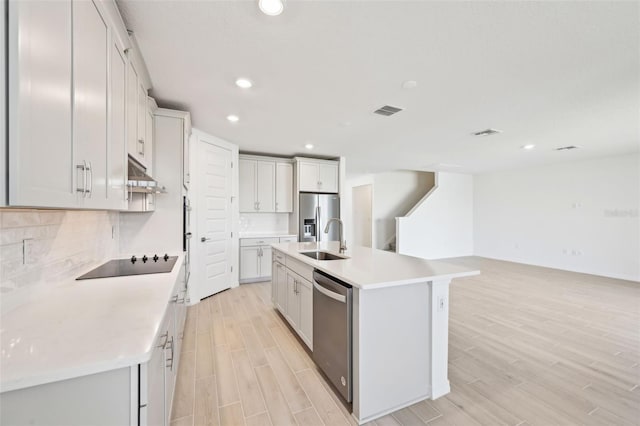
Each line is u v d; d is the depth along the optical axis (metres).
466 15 1.50
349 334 1.74
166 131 2.79
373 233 7.83
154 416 1.05
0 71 0.66
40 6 0.77
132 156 1.73
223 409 1.75
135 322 1.08
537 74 2.14
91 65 1.09
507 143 4.27
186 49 1.83
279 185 5.17
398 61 1.97
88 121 1.06
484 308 3.54
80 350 0.86
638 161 4.98
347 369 1.74
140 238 2.73
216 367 2.22
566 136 3.86
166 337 1.36
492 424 1.64
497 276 5.30
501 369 2.19
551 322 3.10
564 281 4.93
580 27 1.59
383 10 1.47
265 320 3.16
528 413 1.72
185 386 1.97
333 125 3.41
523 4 1.42
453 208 7.71
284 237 4.99
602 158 5.41
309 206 5.10
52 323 1.06
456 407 1.78
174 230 2.82
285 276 3.02
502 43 1.75
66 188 0.91
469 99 2.60
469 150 4.80
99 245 2.14
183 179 2.84
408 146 4.51
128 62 1.62
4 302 1.14
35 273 1.33
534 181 6.52
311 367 2.22
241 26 1.61
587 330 2.89
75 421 0.80
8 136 0.67
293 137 3.99
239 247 4.68
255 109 2.90
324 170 5.29
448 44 1.77
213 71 2.12
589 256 5.57
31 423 0.76
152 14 1.50
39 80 0.77
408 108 2.84
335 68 2.07
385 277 1.76
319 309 2.13
